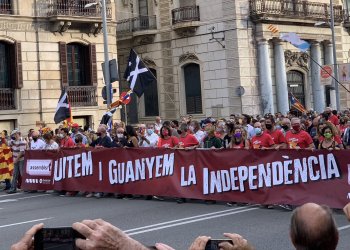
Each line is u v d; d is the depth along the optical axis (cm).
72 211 1353
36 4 2784
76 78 2962
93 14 2931
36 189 1770
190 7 3400
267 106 3353
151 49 3653
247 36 3300
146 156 1495
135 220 1184
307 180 1229
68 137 1806
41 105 2791
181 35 3478
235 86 3272
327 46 3794
